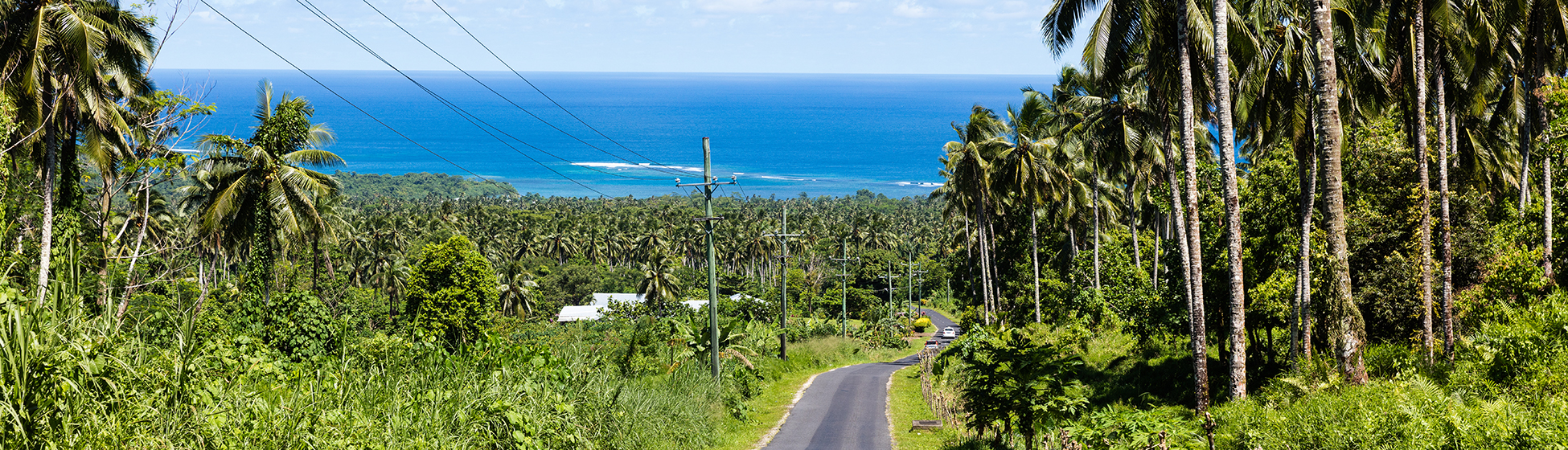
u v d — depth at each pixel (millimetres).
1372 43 21703
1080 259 44562
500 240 121438
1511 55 23188
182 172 26297
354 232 91812
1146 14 19328
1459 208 23031
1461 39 20750
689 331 27562
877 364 47812
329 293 48031
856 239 131625
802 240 118250
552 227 132000
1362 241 22062
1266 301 22859
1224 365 26922
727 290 92188
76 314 8352
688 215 148250
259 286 28656
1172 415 15797
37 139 20891
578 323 30766
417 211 163250
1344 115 22906
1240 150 33688
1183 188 26703
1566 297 15477
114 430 7637
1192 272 19547
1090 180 49344
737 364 28469
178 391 8789
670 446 16922
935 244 137125
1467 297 20578
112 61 21547
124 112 24953
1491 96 27312
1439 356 18328
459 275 37656
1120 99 32281
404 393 12461
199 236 32875
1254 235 24469
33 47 18562
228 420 9023
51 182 19906
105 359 8102
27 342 7281
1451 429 11062
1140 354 33750
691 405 19562
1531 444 10266
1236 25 19766
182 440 8312
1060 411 14625
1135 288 30766
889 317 76812
